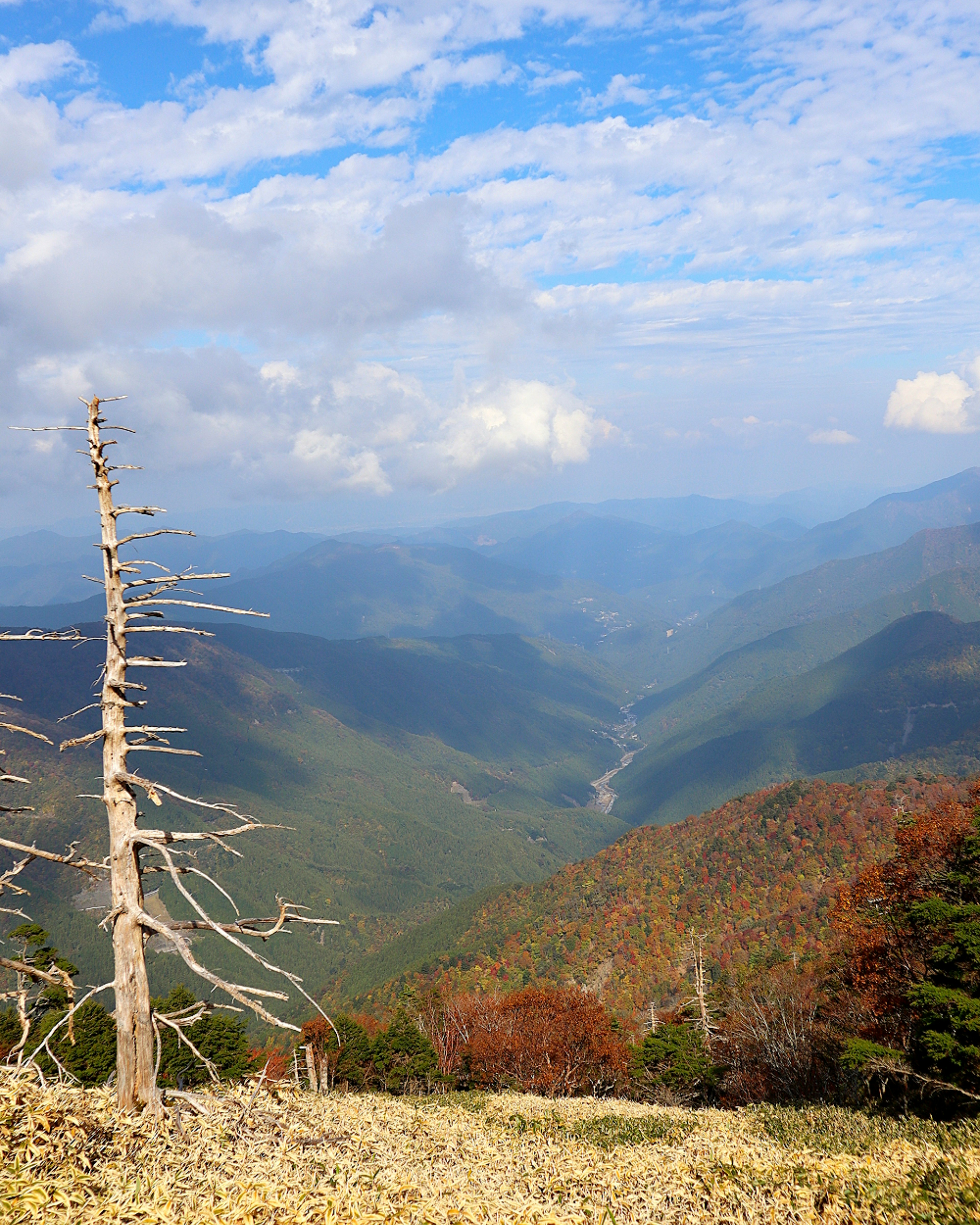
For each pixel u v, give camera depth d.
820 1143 14.62
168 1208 7.79
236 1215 7.90
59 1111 9.16
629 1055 56.94
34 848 9.55
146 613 10.52
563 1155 14.23
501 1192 10.88
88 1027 29.42
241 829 10.18
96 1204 7.76
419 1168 11.84
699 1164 12.67
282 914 9.80
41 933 27.00
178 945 9.49
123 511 10.64
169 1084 11.89
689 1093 45.62
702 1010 50.19
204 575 10.91
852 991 34.78
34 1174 8.06
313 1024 46.50
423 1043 51.94
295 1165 9.98
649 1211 10.30
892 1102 24.52
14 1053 9.67
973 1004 21.83
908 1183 10.31
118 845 10.11
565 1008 57.81
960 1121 16.11
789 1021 37.97
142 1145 9.27
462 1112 24.11
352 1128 13.30
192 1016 10.11
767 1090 37.31
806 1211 9.68
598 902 136.62
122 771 10.23
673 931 112.75
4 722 9.30
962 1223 8.62
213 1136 9.99
